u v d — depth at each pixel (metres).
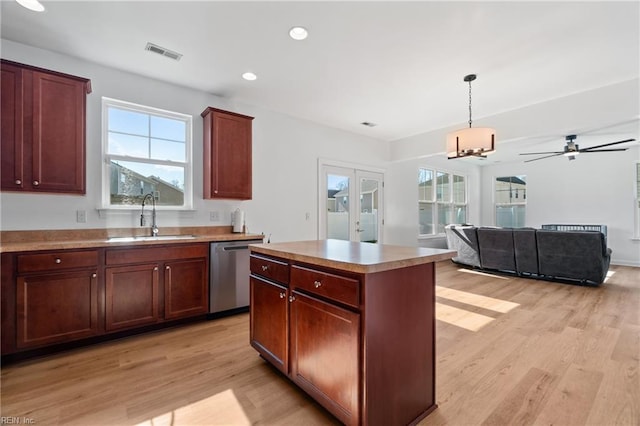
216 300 3.09
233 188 3.52
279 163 4.39
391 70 3.07
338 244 2.31
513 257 5.03
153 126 3.36
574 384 1.91
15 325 2.17
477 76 3.21
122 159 3.15
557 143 5.68
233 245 3.20
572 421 1.58
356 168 5.45
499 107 4.12
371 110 4.27
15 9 2.16
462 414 1.65
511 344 2.52
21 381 1.95
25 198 2.62
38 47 2.67
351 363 1.41
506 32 2.44
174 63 2.95
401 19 2.28
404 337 1.55
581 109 3.60
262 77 3.24
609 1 2.08
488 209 8.50
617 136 5.08
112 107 3.12
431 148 5.31
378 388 1.42
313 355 1.66
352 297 1.42
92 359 2.25
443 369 2.12
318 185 4.88
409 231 6.51
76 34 2.48
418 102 3.95
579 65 2.96
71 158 2.57
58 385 1.91
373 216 5.80
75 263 2.38
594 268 4.31
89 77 2.93
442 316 3.20
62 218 2.78
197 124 3.58
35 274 2.23
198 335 2.70
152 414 1.64
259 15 2.23
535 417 1.61
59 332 2.32
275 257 2.02
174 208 3.41
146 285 2.69
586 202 6.81
